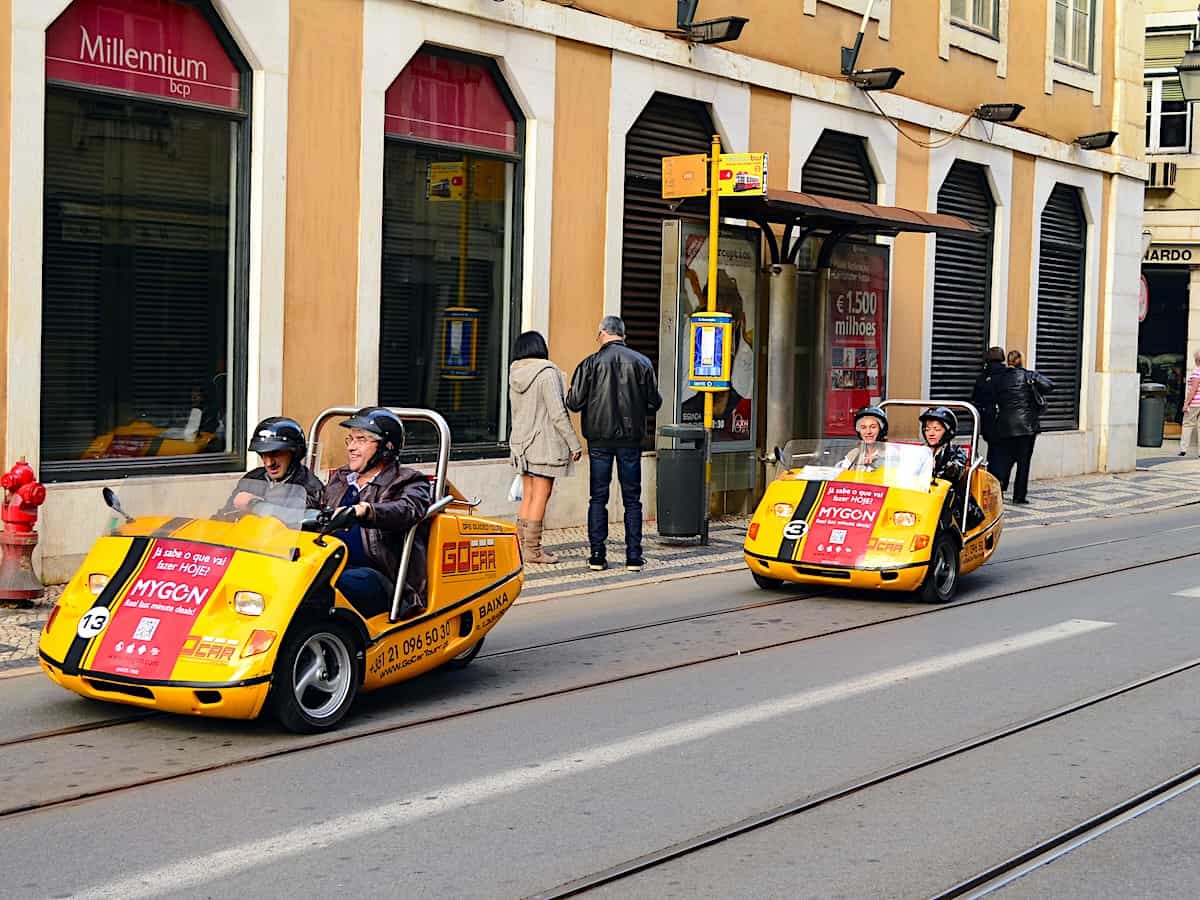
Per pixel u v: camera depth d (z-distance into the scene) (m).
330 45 12.95
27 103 10.77
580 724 7.70
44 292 11.18
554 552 14.00
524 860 5.57
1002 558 14.66
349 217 13.22
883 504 11.70
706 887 5.34
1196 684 8.95
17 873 5.30
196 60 12.11
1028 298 23.28
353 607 7.55
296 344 12.84
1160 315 33.59
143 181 11.82
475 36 14.20
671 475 14.41
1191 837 6.06
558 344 15.35
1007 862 5.68
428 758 6.98
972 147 21.72
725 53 17.09
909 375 20.61
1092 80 24.66
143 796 6.27
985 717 8.03
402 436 8.18
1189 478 24.33
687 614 11.10
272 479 8.09
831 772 6.89
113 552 7.51
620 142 15.87
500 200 14.91
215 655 6.98
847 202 15.72
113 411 11.70
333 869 5.41
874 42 19.66
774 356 16.66
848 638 10.26
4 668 8.55
